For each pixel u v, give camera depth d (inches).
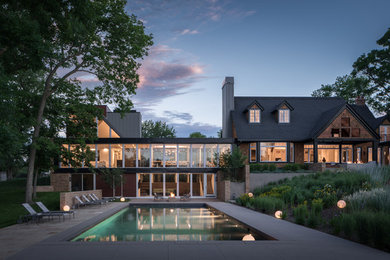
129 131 1378.0
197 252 294.8
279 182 975.6
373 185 660.1
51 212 553.9
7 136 438.3
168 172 1094.4
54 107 886.4
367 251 304.7
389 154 1252.5
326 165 1069.8
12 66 561.3
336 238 369.7
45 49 414.6
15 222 521.0
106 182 1001.5
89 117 915.4
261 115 1256.2
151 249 305.3
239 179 1050.7
